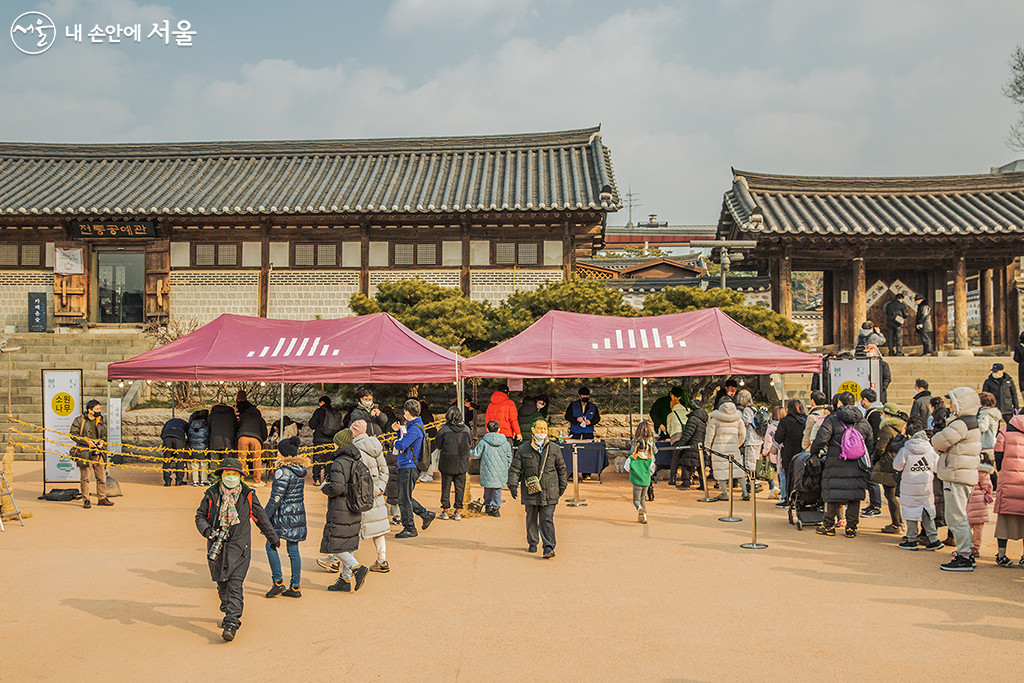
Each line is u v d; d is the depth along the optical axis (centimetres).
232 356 1531
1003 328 2777
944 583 846
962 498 895
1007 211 2573
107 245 2600
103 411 2036
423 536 1113
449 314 2003
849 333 2780
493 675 593
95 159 2891
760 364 1448
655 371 1459
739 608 761
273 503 812
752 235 2450
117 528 1170
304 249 2534
